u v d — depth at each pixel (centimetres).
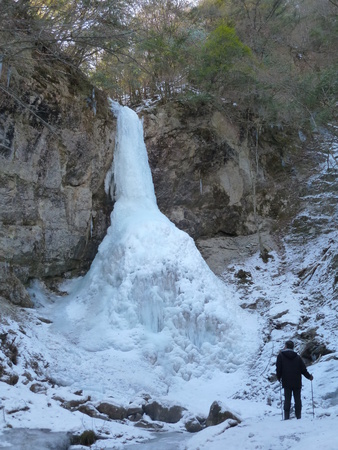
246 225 2117
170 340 1441
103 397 1131
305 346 1384
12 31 1209
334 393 1088
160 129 1994
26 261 1529
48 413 925
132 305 1478
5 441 771
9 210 1482
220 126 2122
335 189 2122
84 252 1706
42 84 1569
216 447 709
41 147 1571
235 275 1903
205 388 1355
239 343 1503
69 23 1280
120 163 1814
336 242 1866
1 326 1238
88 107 1711
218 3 2623
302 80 2095
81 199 1691
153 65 2092
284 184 2216
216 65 2067
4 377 1060
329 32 2369
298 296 1705
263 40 2467
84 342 1392
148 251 1583
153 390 1269
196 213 2052
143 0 1981
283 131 2323
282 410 1058
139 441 870
